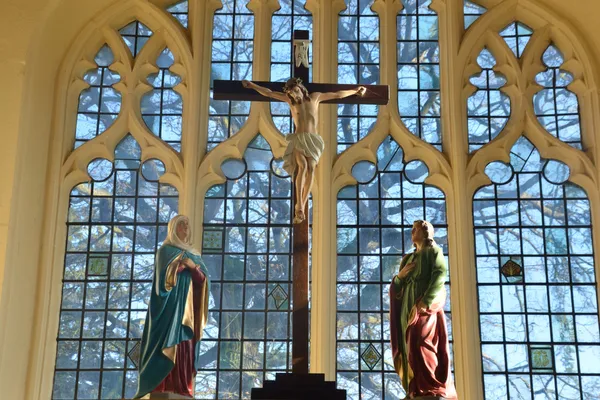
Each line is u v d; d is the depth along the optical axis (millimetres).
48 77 15211
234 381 13961
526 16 15680
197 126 15062
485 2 15867
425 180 14867
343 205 14836
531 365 13930
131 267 14594
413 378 11359
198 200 14766
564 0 15430
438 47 15727
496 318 14164
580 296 14266
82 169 15023
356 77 15602
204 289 11758
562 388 13820
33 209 14414
